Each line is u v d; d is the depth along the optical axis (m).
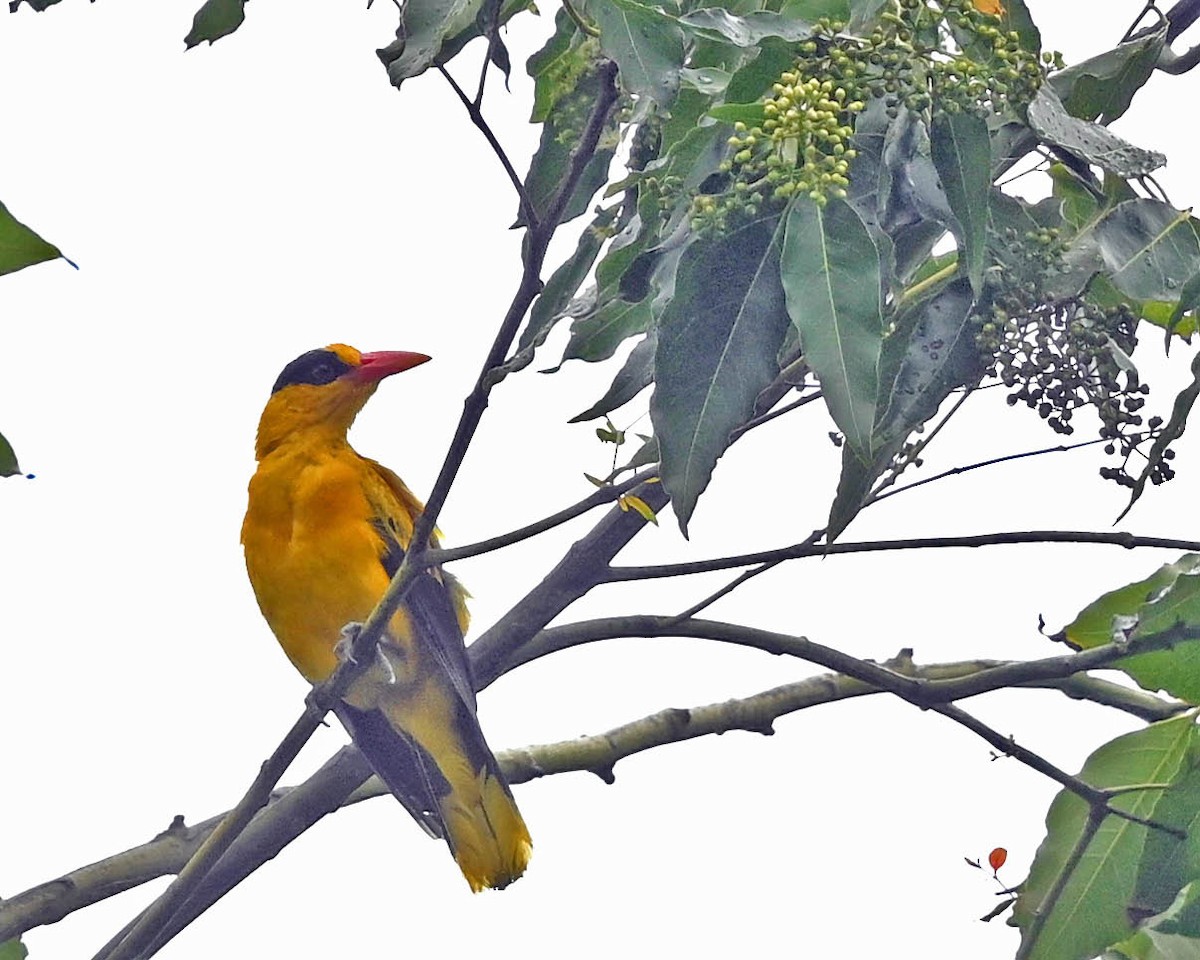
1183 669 8.55
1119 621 8.73
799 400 8.53
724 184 6.75
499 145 6.79
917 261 7.48
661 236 7.06
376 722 10.53
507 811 10.45
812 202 6.27
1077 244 7.64
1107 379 7.44
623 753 10.42
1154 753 8.89
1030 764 8.76
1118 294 8.45
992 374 7.41
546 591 9.64
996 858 9.16
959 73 6.43
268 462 11.38
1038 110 7.04
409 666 10.47
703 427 6.56
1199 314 7.65
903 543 8.22
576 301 7.40
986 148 6.48
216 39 8.70
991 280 7.37
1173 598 8.49
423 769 10.52
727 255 6.57
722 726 10.40
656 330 6.73
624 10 6.57
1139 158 7.05
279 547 11.07
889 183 6.72
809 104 6.16
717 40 6.45
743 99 6.44
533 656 9.70
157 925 8.60
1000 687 8.78
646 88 6.52
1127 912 8.71
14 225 5.21
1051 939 8.87
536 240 6.88
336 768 10.16
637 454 8.12
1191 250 7.65
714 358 6.57
